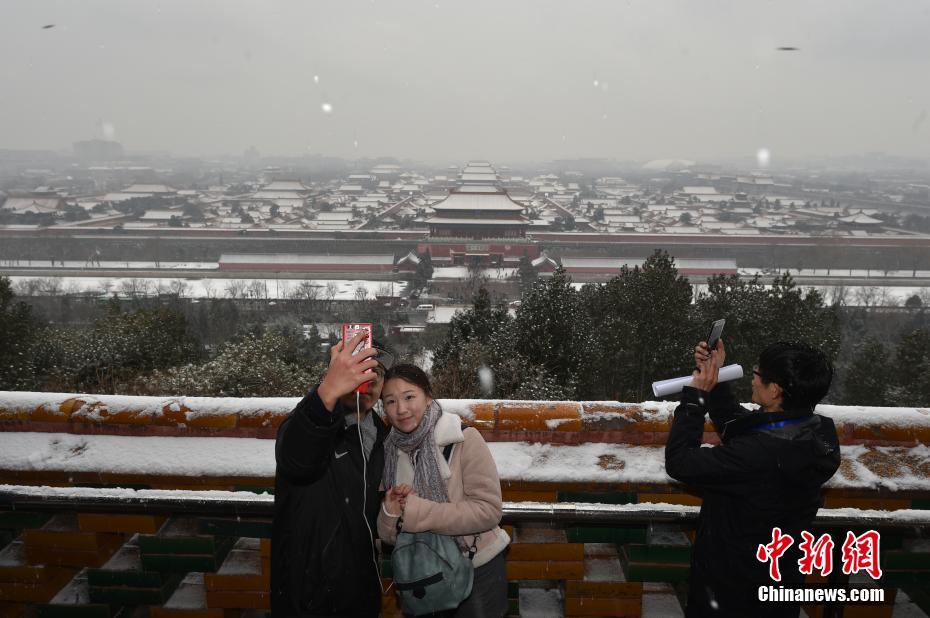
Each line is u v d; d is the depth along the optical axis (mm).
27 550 2617
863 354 25281
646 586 2738
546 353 17062
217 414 2848
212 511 2289
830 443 2008
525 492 2715
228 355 12328
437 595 1884
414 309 77312
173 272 104312
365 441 2002
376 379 1946
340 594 1897
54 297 78375
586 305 24062
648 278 21000
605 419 2807
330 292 88562
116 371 13914
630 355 21078
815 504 2033
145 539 2559
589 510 2285
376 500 1975
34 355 14430
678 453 2062
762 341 20031
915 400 21906
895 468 2693
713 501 2125
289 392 11633
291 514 1879
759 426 2068
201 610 2600
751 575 2020
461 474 1971
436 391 12352
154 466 2717
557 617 2635
